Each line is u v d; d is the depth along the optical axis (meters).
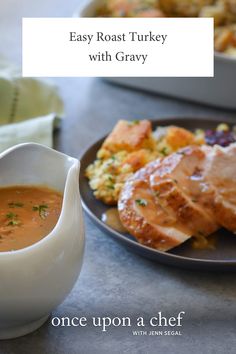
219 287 0.45
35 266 0.37
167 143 0.56
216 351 0.40
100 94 0.69
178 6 0.73
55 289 0.38
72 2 0.85
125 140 0.55
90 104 0.67
